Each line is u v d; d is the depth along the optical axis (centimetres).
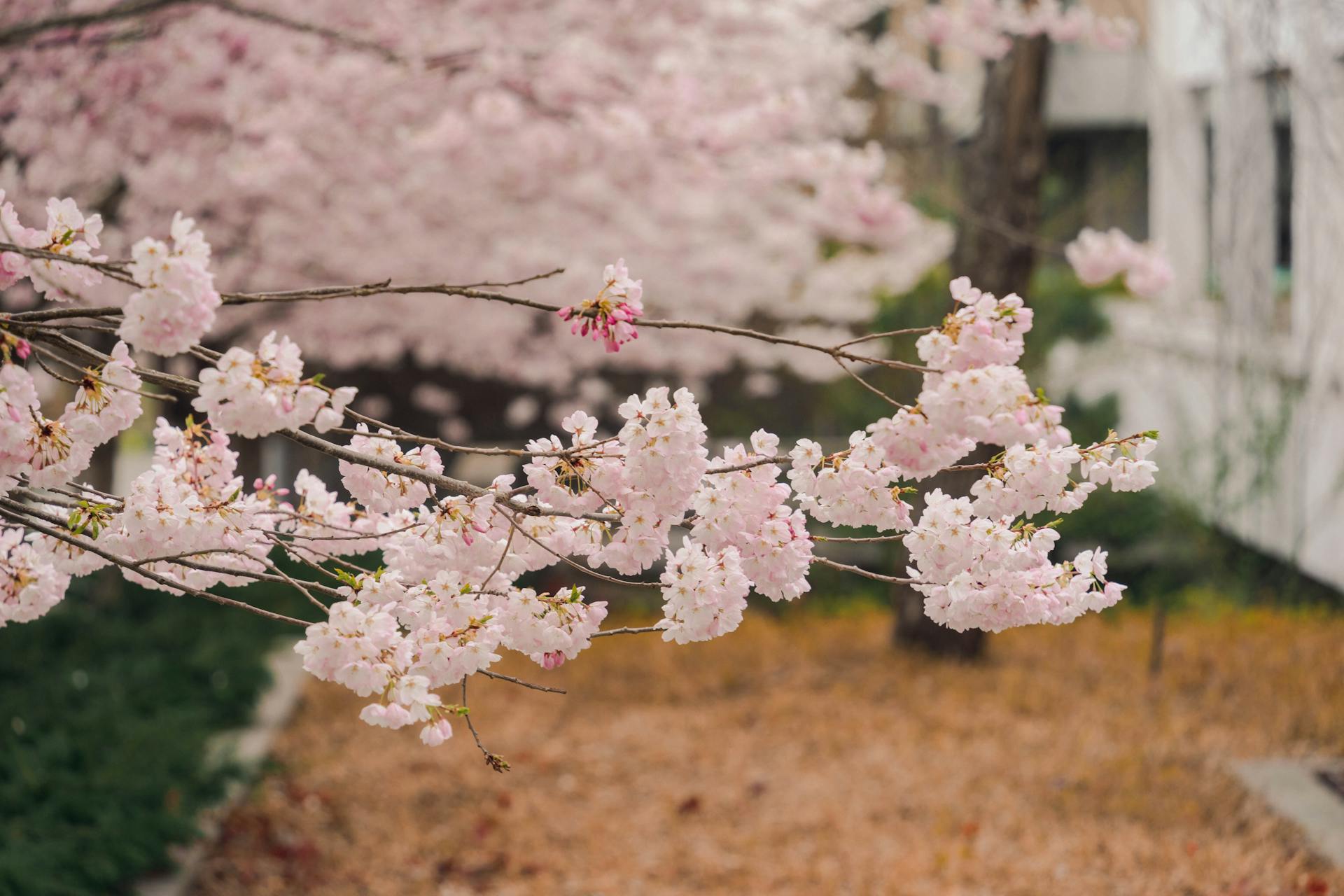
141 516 221
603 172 691
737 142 620
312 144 619
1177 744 606
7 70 491
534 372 925
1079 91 1498
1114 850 503
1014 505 212
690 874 516
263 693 700
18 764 475
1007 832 532
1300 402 858
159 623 739
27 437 203
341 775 622
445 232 744
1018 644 820
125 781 480
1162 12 1139
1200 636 798
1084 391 1173
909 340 1064
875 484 215
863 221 659
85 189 559
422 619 213
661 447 202
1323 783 557
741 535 213
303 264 729
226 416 178
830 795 586
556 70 598
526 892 501
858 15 882
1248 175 857
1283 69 629
